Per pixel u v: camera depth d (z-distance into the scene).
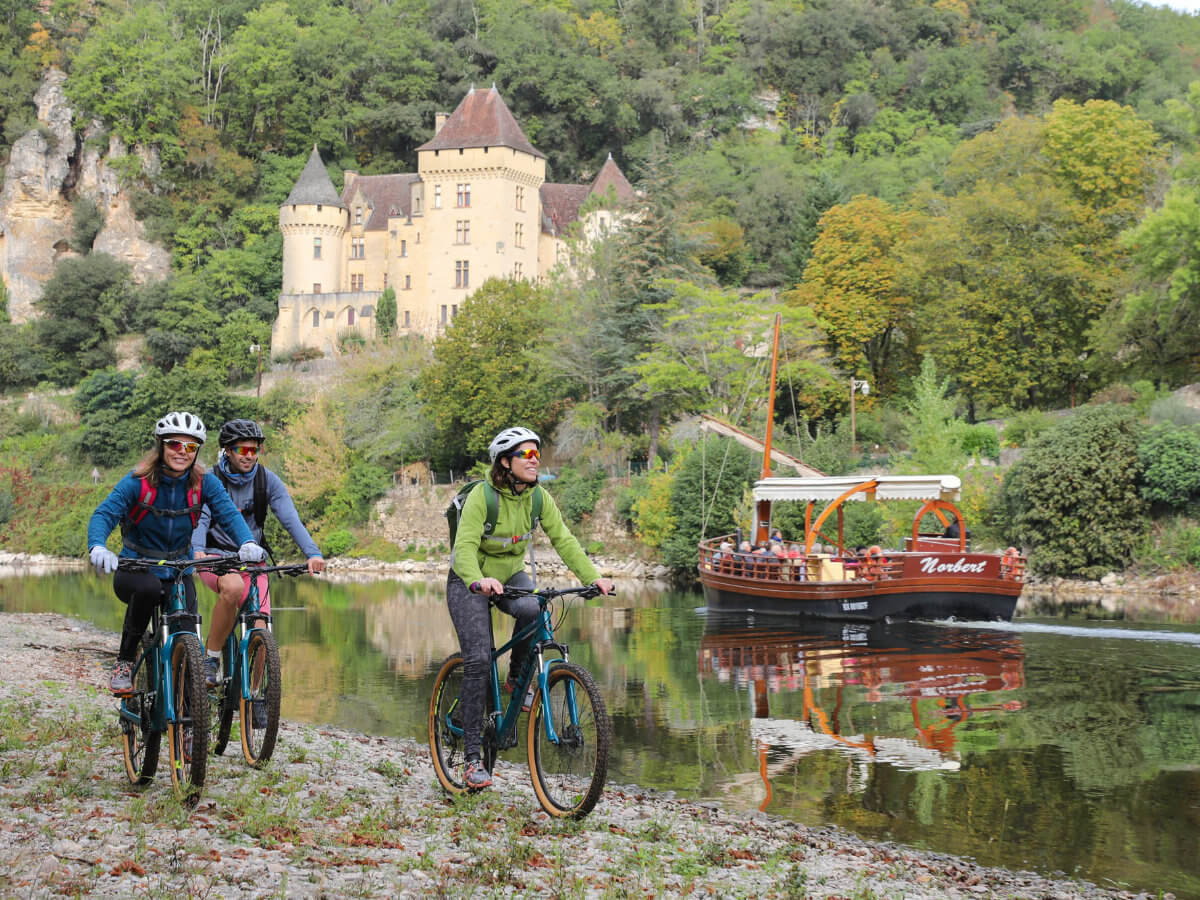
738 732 16.03
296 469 75.31
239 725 10.57
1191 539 43.72
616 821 9.36
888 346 77.69
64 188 135.25
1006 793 12.34
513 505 8.10
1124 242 59.06
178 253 131.38
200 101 145.00
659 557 59.31
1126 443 45.78
